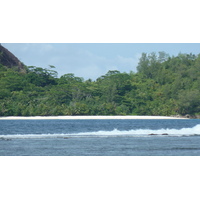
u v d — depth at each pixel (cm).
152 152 10238
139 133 14312
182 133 14438
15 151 10362
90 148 10862
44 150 10519
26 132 18262
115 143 11800
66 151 10394
